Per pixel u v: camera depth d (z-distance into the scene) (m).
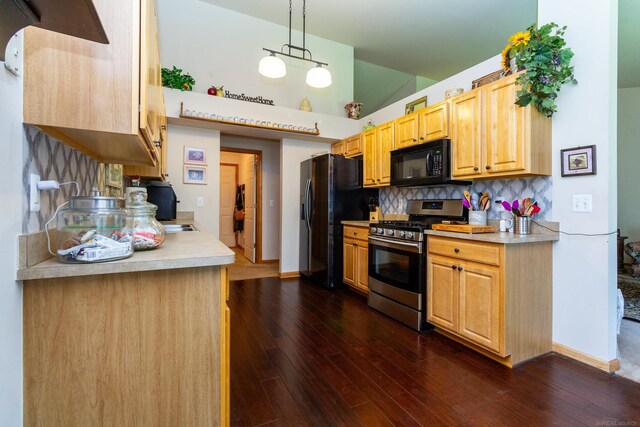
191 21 3.95
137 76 1.02
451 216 2.98
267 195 5.49
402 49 4.90
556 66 2.04
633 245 4.59
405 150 3.14
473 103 2.48
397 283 2.76
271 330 2.53
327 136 4.36
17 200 0.89
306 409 1.55
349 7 3.86
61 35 0.94
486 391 1.71
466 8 3.81
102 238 1.03
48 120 0.93
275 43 4.41
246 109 3.82
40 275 0.90
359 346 2.25
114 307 1.03
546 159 2.19
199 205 3.89
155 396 1.08
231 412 1.51
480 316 2.09
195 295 1.14
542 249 2.16
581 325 2.06
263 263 5.47
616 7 1.95
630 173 5.40
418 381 1.80
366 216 4.12
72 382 0.98
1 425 0.80
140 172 2.54
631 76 4.94
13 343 0.87
